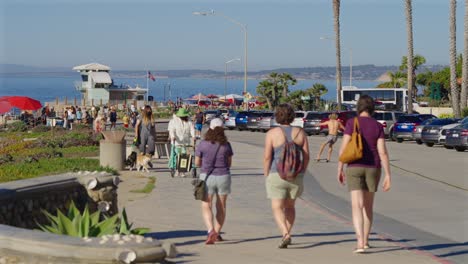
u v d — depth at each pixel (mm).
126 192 34375
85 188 22141
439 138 75062
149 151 44812
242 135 103062
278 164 19906
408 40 119875
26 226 20234
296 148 19922
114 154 44750
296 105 184250
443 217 28609
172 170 41125
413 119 85750
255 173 45531
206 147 21250
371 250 20656
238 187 37625
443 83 172375
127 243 12273
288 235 20375
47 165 44031
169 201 31172
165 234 22891
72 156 58375
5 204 19234
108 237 12734
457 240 23469
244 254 19609
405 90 141625
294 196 20328
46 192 20859
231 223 25656
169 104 198375
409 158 60062
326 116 101000
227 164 21422
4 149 66875
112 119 115625
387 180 19844
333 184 40594
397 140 87875
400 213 29641
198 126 90812
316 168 50625
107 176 22297
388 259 19422
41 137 82562
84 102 181750
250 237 22562
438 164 53875
